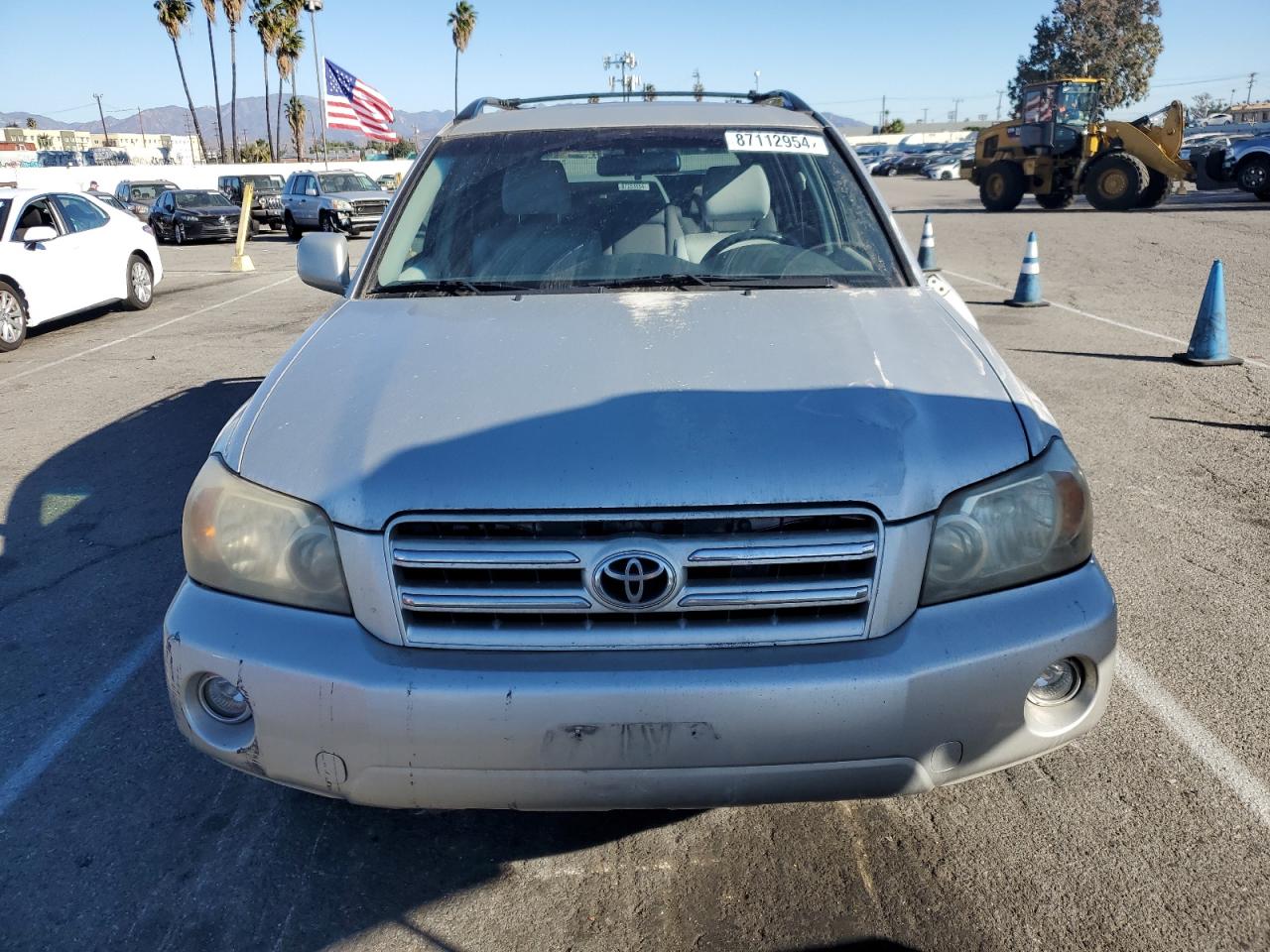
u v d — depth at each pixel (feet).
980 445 6.84
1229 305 33.09
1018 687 6.46
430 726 6.22
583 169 10.82
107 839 8.41
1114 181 72.13
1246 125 113.50
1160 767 9.03
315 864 8.08
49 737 9.92
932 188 129.90
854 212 10.36
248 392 24.41
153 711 10.37
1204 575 13.00
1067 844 8.07
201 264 61.26
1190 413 20.57
